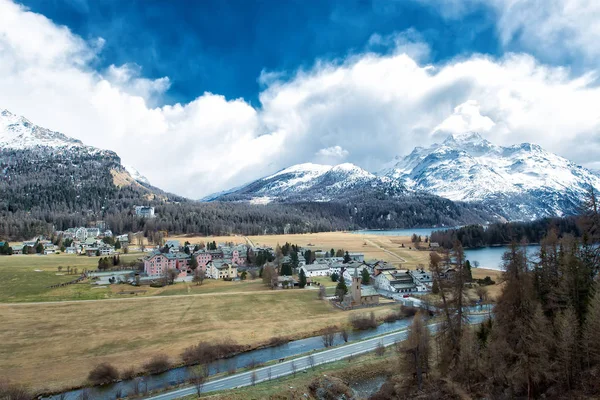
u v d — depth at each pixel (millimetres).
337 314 132750
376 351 92625
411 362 70812
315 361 90688
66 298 152125
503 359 59125
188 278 194250
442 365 67000
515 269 63938
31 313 130375
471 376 62375
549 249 79188
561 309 64188
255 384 78000
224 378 83188
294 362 90750
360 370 83375
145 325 119875
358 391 75688
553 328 58938
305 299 153625
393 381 73375
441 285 69188
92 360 94000
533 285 66250
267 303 147000
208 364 92688
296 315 132250
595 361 55500
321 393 74188
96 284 177375
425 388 66750
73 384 82438
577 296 62438
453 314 68750
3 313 129625
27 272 195375
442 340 68750
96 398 77250
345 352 96375
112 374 85438
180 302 147000
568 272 64688
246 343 105375
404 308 133500
